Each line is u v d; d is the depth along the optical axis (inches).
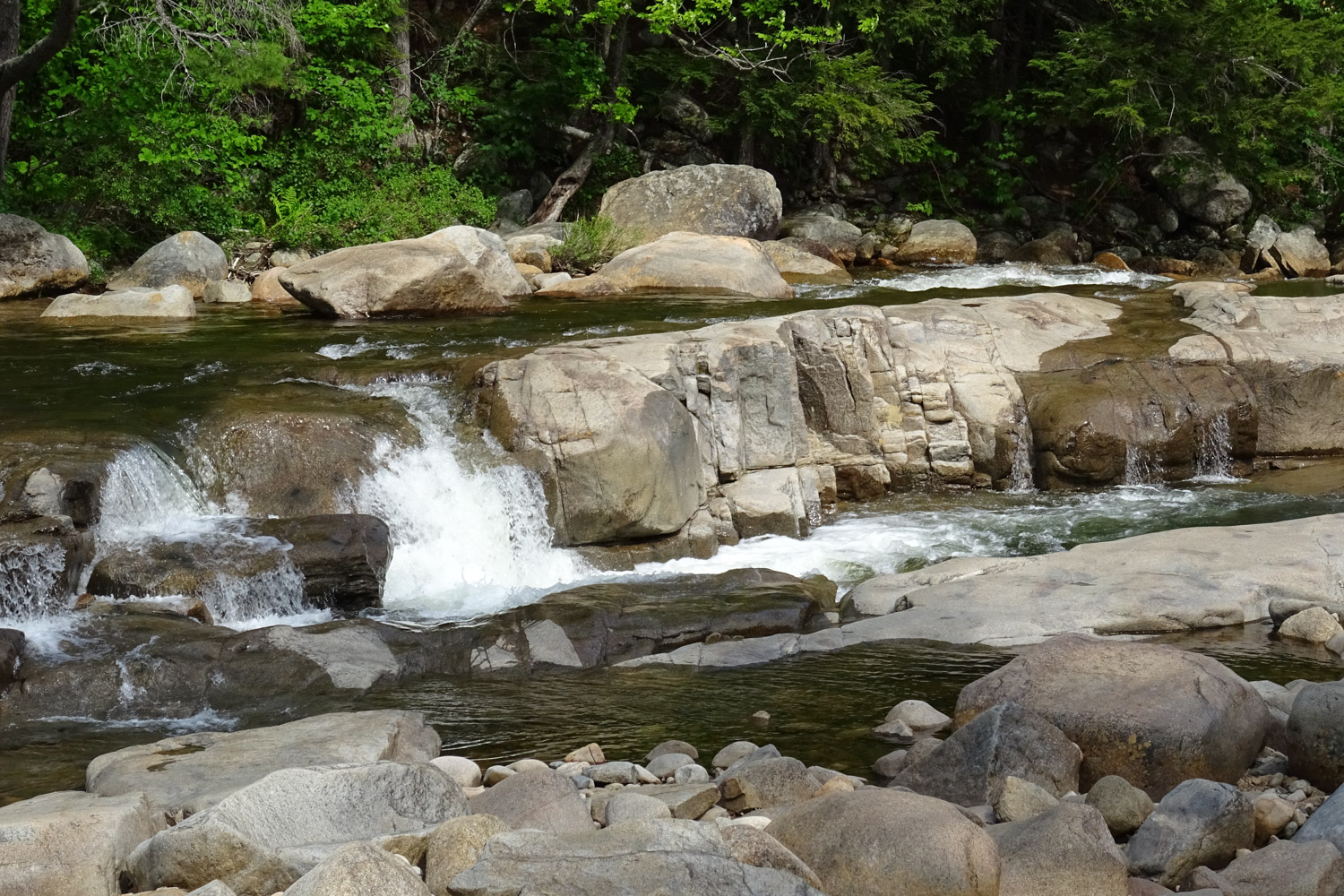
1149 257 1066.7
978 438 510.6
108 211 833.5
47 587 332.8
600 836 177.8
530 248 853.2
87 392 452.8
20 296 719.1
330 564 359.6
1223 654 310.8
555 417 430.9
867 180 1166.3
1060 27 1213.1
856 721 273.4
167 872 177.5
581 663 323.0
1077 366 537.3
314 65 929.5
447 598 384.5
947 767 218.1
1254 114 1079.6
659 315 631.2
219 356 519.2
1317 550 366.0
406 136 983.6
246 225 866.1
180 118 840.3
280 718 288.2
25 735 277.1
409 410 445.4
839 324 508.7
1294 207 1200.8
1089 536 437.1
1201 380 526.3
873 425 503.2
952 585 358.6
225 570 348.2
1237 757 225.0
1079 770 221.3
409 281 642.2
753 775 215.3
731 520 454.9
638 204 938.1
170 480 391.5
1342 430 546.6
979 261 1043.3
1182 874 184.1
